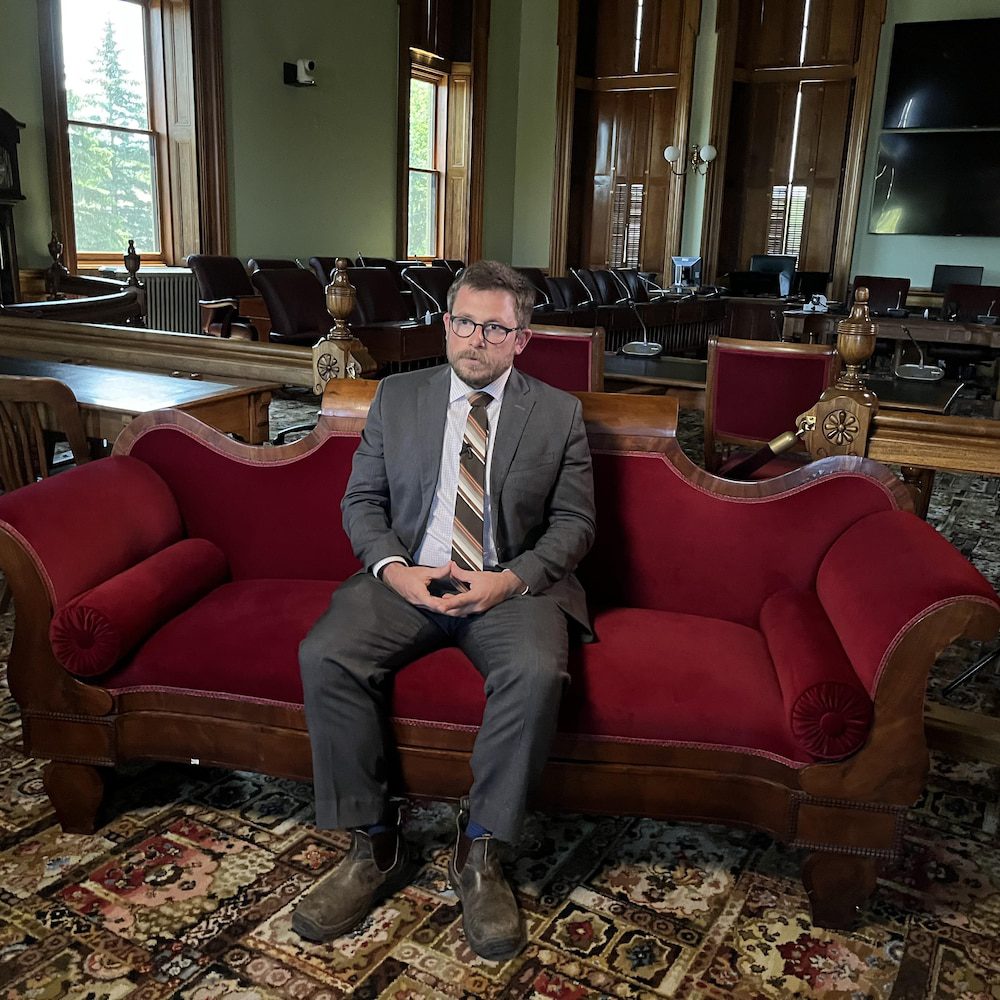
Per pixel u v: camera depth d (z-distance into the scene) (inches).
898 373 158.6
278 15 322.7
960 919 64.7
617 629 71.6
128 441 82.7
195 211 308.3
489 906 60.2
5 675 95.0
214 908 63.0
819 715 58.6
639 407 78.5
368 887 62.1
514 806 59.6
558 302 299.0
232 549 82.2
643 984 57.7
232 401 114.2
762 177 428.5
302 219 349.1
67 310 153.6
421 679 64.4
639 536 78.0
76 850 68.9
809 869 62.2
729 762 62.4
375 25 365.4
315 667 60.7
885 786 59.3
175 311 303.0
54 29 258.7
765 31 412.5
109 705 67.8
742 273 392.5
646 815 64.4
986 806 79.0
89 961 57.9
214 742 68.1
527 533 71.5
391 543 68.6
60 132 264.1
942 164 389.4
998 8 372.8
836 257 413.7
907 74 387.5
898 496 73.2
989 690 101.9
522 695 59.3
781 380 137.2
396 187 392.8
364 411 80.4
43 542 65.8
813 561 74.7
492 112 426.9
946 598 55.8
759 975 58.8
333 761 61.1
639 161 438.9
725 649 68.8
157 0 292.8
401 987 56.8
